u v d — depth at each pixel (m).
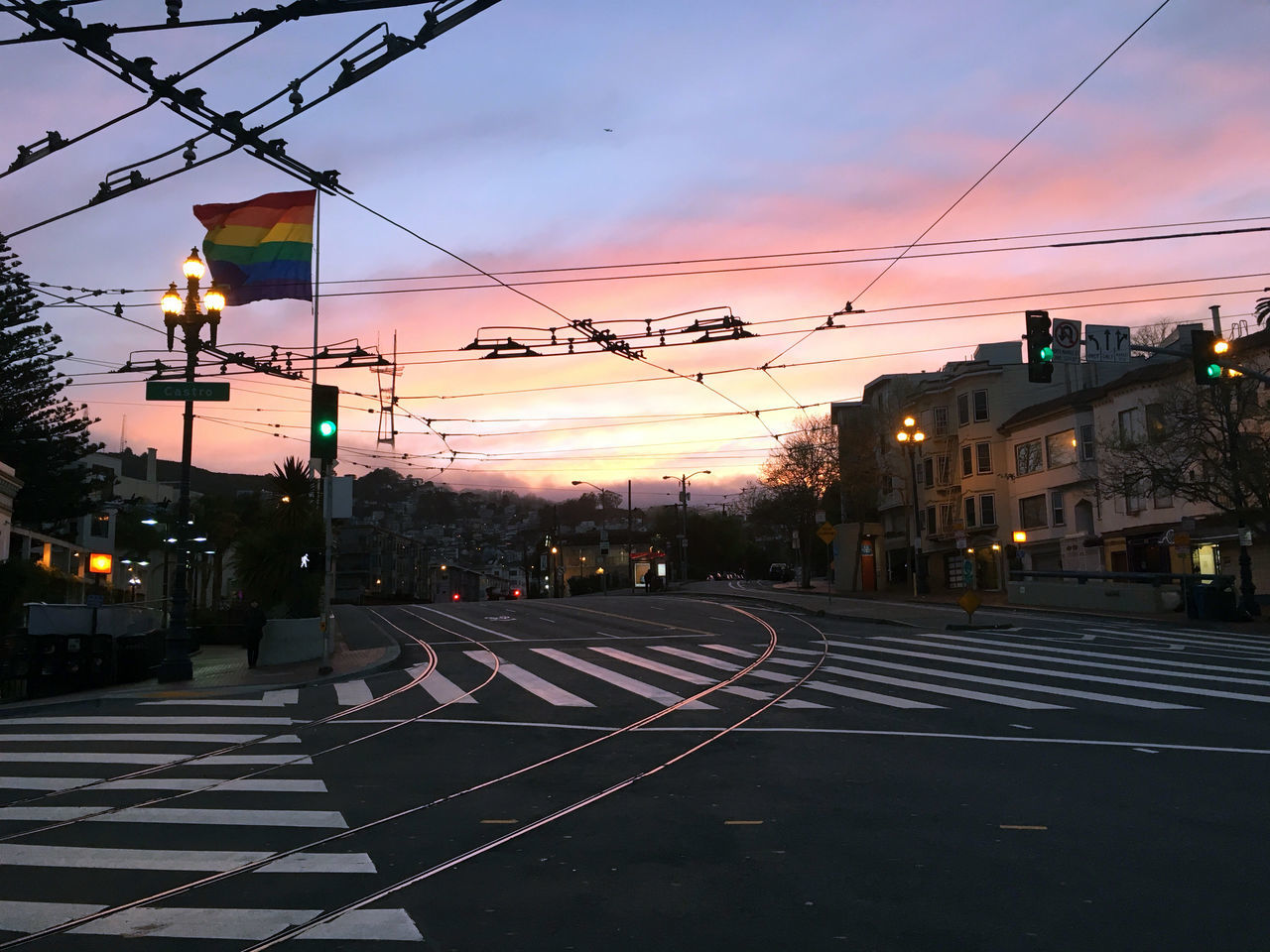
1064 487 48.72
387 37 10.48
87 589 46.47
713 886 6.79
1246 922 5.87
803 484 65.38
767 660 22.58
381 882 7.07
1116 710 14.61
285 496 30.00
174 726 15.38
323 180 13.08
